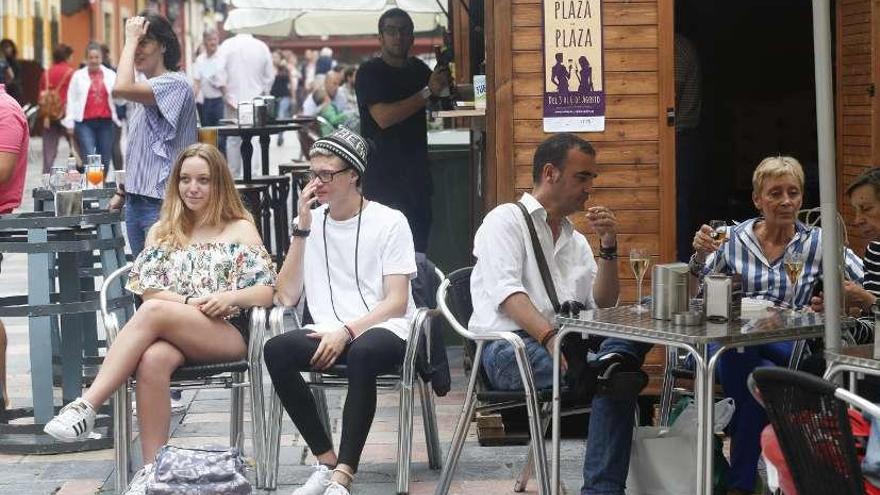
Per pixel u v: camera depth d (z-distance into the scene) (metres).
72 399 13.72
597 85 13.80
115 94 14.73
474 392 10.73
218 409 14.99
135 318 11.30
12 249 13.15
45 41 74.00
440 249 18.80
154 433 11.20
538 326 10.67
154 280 11.98
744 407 10.64
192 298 11.76
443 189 18.73
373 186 18.19
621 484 10.38
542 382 10.70
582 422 13.31
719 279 9.64
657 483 10.51
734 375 10.67
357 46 88.00
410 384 11.27
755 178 11.33
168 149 15.03
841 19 15.41
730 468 10.67
